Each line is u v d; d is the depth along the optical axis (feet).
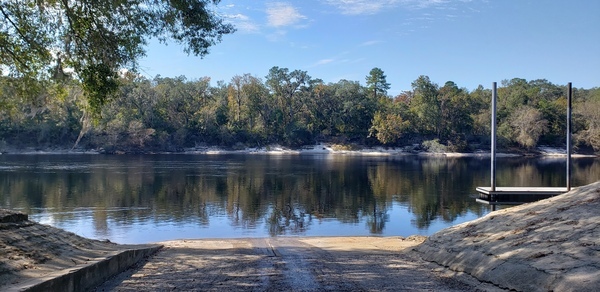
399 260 30.78
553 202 30.40
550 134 300.20
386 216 72.64
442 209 79.71
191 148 291.58
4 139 243.81
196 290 21.15
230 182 121.60
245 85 314.76
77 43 35.58
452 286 21.57
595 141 268.00
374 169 174.09
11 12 34.91
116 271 25.66
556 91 359.25
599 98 286.87
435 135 321.73
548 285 18.17
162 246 40.65
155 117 285.23
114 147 260.01
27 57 36.35
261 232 59.11
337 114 328.49
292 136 312.29
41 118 239.30
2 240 22.13
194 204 83.66
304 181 126.93
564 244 21.70
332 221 68.08
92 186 106.73
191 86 323.37
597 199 27.32
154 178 127.44
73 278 19.84
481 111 329.52
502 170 172.45
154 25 35.12
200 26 35.12
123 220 66.64
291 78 335.06
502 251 23.88
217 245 43.34
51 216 68.85
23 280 17.88
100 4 33.04
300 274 25.39
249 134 308.81
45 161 190.90
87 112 41.09
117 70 37.32
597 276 17.06
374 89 379.14
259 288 21.58
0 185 105.50
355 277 24.30
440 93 318.24
